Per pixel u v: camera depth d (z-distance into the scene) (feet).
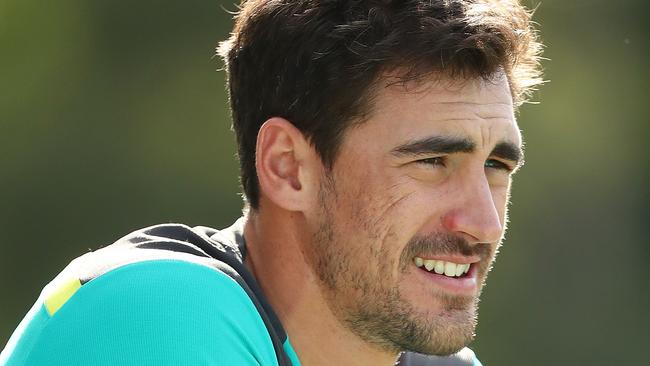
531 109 115.34
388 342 25.26
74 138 122.21
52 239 119.65
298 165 25.43
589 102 116.67
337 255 25.05
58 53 124.36
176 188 120.37
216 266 24.18
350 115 24.63
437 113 24.31
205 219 119.44
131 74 123.24
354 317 25.14
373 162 24.53
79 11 125.90
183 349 22.18
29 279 118.52
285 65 25.53
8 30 124.47
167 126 121.49
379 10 24.62
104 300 22.80
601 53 117.91
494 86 25.02
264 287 26.20
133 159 121.29
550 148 114.93
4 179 120.47
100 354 22.18
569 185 114.62
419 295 24.66
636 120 116.06
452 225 24.40
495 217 24.53
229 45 27.84
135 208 120.37
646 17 117.70
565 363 109.70
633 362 109.19
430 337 24.72
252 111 26.48
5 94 122.72
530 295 111.04
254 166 26.48
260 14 26.14
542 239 112.68
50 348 22.70
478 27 24.48
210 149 120.37
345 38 24.71
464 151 24.49
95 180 121.08
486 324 109.81
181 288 22.97
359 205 24.70
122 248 25.22
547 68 116.67
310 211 25.38
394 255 24.53
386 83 24.45
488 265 25.35
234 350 22.86
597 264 112.37
